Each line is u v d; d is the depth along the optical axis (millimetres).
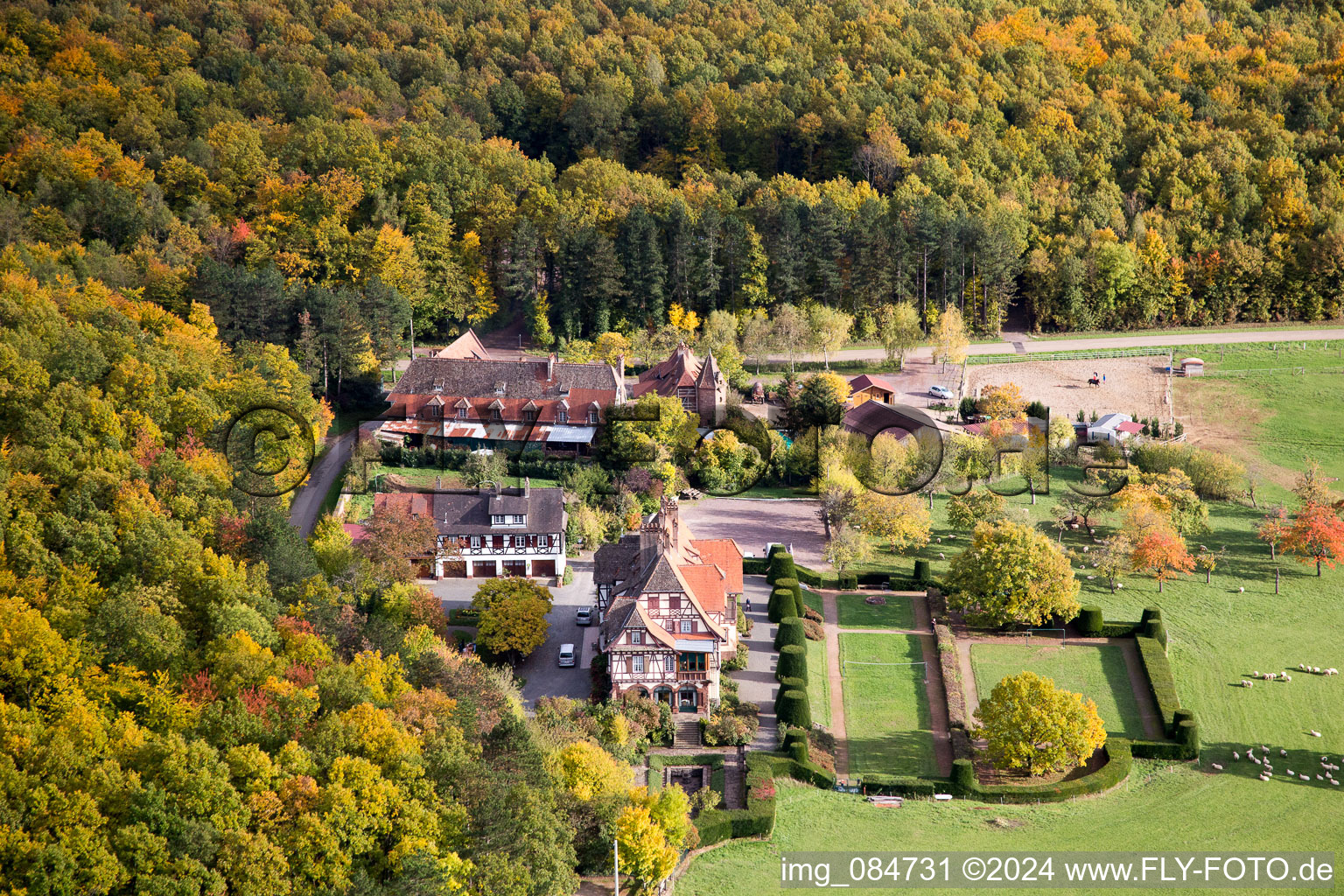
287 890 78438
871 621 139000
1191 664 133125
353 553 128125
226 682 95812
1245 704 126125
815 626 136125
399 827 84125
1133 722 122688
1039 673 129875
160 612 103125
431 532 137000
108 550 110312
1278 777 114438
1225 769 115625
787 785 110438
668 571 120000
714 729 115688
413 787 87438
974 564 136875
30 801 78312
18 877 74125
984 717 114500
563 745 104000
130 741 85938
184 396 139125
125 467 122125
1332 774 114875
